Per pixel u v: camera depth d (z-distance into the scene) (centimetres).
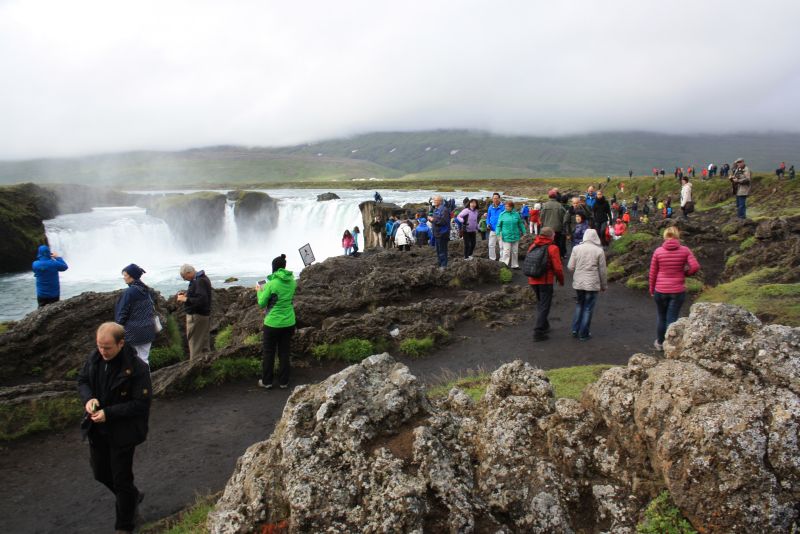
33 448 931
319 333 1340
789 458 378
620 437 475
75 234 5356
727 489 387
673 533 404
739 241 2230
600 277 1262
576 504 466
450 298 1753
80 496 784
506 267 2020
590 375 880
